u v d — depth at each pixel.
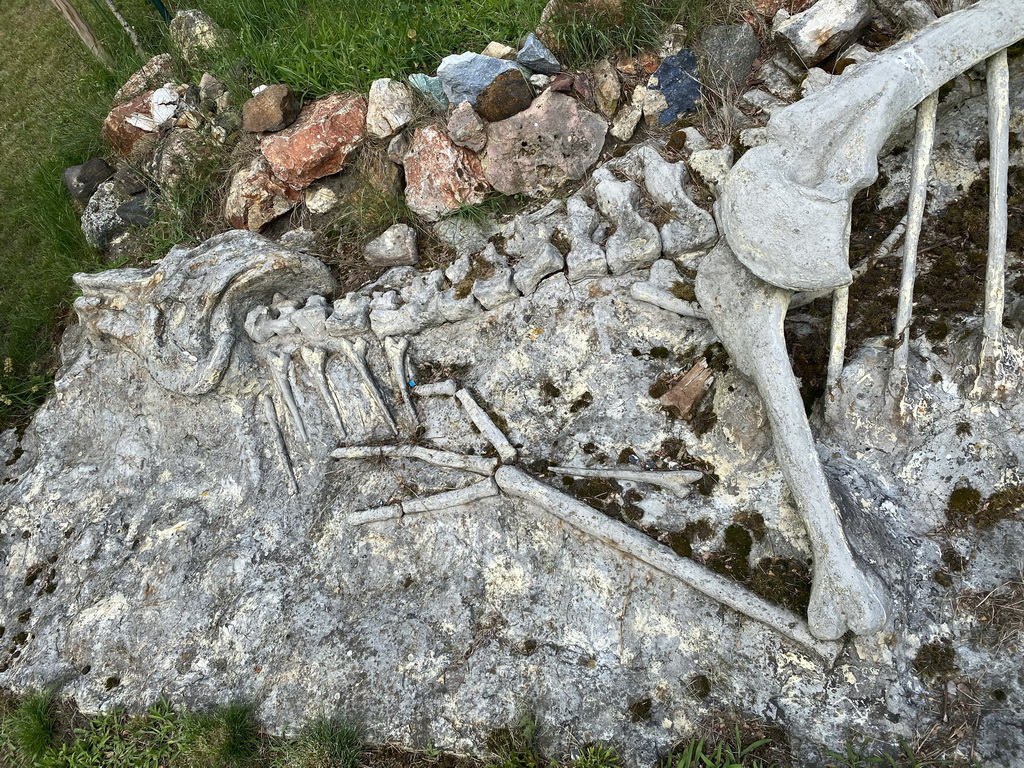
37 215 3.28
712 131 2.20
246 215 2.70
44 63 4.09
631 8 2.26
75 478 2.49
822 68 2.15
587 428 2.02
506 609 1.90
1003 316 1.75
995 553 1.65
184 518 2.30
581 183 2.33
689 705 1.71
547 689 1.78
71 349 2.85
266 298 2.39
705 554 1.82
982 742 1.53
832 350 1.80
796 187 1.60
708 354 1.96
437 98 2.42
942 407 1.75
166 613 2.14
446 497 2.03
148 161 3.01
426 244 2.46
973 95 1.91
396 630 1.94
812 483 1.63
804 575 1.72
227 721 1.89
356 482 2.19
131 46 3.67
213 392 2.34
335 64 2.65
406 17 2.69
